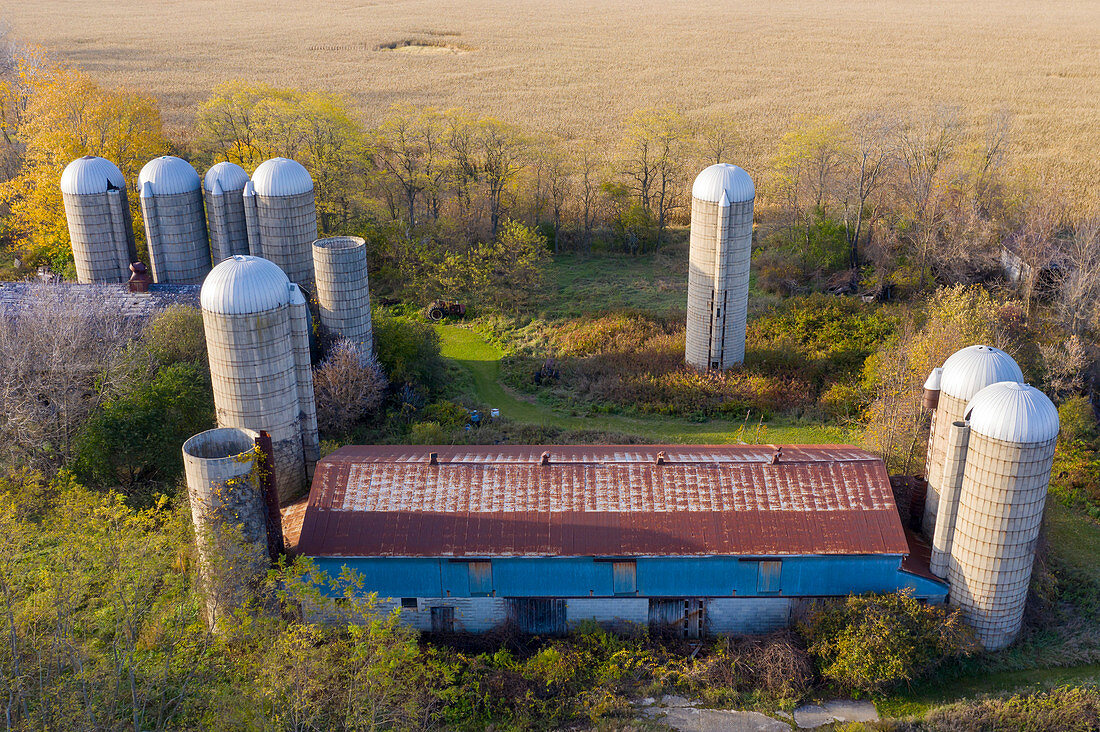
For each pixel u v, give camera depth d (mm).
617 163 94500
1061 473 48781
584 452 41562
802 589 36750
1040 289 67562
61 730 28875
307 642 29453
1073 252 65750
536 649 36562
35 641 29953
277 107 81312
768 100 131250
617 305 71375
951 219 71750
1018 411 33250
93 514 32938
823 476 38688
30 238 76250
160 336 50938
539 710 33406
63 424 45625
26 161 83250
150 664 32812
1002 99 128000
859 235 77250
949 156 85062
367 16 195000
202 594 34250
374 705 28688
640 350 62656
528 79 145000
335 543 36531
